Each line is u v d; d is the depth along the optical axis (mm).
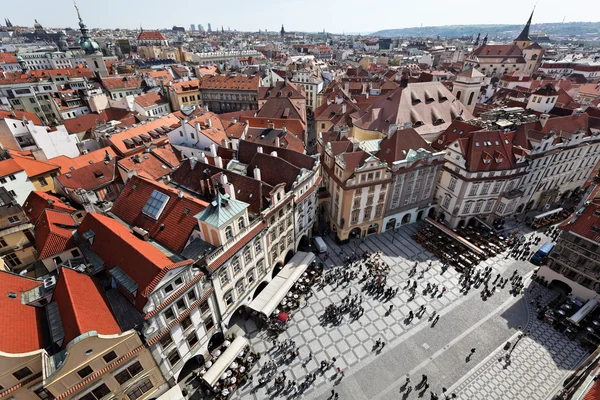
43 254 41656
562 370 44031
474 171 64500
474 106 105938
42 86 115750
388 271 60812
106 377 32094
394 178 64062
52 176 64688
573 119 76500
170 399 37688
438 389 41875
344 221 65188
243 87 140375
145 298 32688
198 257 39906
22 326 31562
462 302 54375
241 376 42500
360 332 49344
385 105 86000
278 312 51500
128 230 44312
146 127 87500
